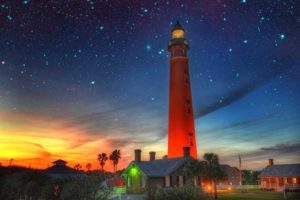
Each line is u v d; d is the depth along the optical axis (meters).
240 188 67.69
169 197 19.44
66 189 22.38
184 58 59.09
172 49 60.19
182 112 56.00
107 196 22.31
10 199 40.22
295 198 39.12
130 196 36.69
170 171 41.34
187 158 43.81
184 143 54.66
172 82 58.34
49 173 64.00
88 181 21.97
